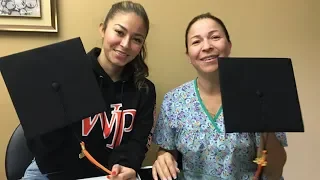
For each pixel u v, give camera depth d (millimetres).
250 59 959
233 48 1558
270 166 1125
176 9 1487
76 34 1416
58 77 954
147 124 1269
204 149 1198
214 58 1184
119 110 1226
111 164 1164
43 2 1346
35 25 1352
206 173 1188
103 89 1211
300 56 1615
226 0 1520
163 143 1292
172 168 1144
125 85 1266
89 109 968
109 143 1235
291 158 1674
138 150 1201
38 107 937
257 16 1552
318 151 1689
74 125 1145
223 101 929
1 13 1312
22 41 1370
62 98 951
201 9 1507
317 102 1661
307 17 1591
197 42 1208
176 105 1273
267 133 1027
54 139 1110
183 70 1542
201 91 1271
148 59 1501
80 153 1152
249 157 1182
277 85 948
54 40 1397
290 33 1589
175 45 1515
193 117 1232
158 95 1539
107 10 1430
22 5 1327
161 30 1489
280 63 965
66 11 1392
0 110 1398
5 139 1419
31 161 1263
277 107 936
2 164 1420
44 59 954
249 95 936
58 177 1172
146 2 1456
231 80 939
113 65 1224
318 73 1639
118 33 1155
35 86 939
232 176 1163
